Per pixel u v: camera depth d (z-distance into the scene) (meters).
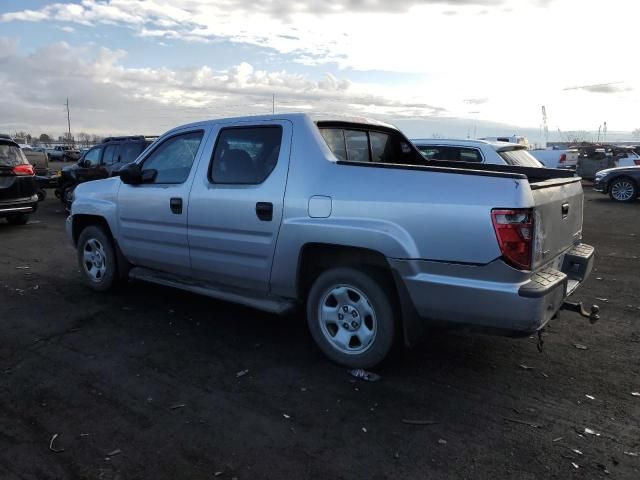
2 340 4.68
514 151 9.50
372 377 3.92
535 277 3.47
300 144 4.21
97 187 5.98
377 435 3.18
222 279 4.80
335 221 3.87
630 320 5.27
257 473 2.83
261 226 4.29
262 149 4.45
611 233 10.80
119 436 3.17
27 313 5.41
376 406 3.52
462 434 3.19
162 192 5.11
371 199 3.73
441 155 9.45
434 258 3.50
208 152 4.81
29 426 3.28
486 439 3.14
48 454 2.99
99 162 13.31
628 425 3.29
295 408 3.49
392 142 5.41
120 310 5.49
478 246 3.35
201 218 4.73
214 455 2.98
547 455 2.98
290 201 4.12
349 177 3.89
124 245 5.65
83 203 6.04
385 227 3.65
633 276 7.14
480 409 3.48
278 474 2.82
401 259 3.59
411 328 3.73
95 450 3.03
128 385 3.82
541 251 3.51
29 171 11.20
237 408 3.49
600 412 3.45
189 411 3.46
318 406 3.52
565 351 4.46
